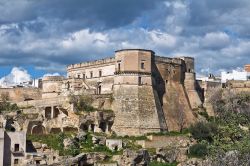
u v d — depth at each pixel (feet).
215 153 443.32
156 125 609.83
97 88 654.12
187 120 653.71
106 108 611.47
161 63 649.20
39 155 526.98
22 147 528.63
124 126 597.11
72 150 533.14
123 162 528.63
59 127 592.60
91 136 563.89
